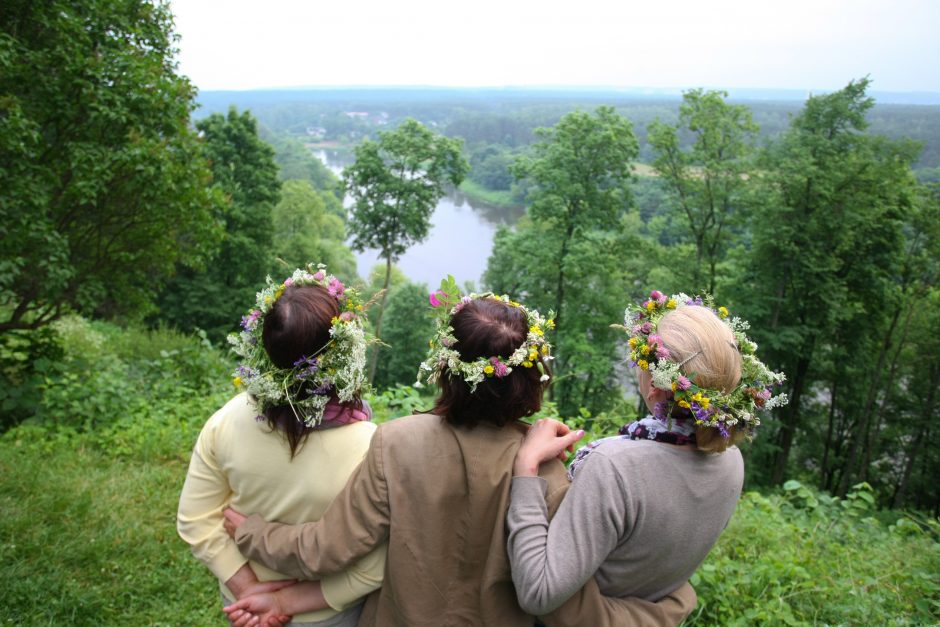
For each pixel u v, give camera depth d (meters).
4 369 7.04
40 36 7.36
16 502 3.88
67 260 7.20
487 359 1.39
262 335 1.53
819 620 3.00
